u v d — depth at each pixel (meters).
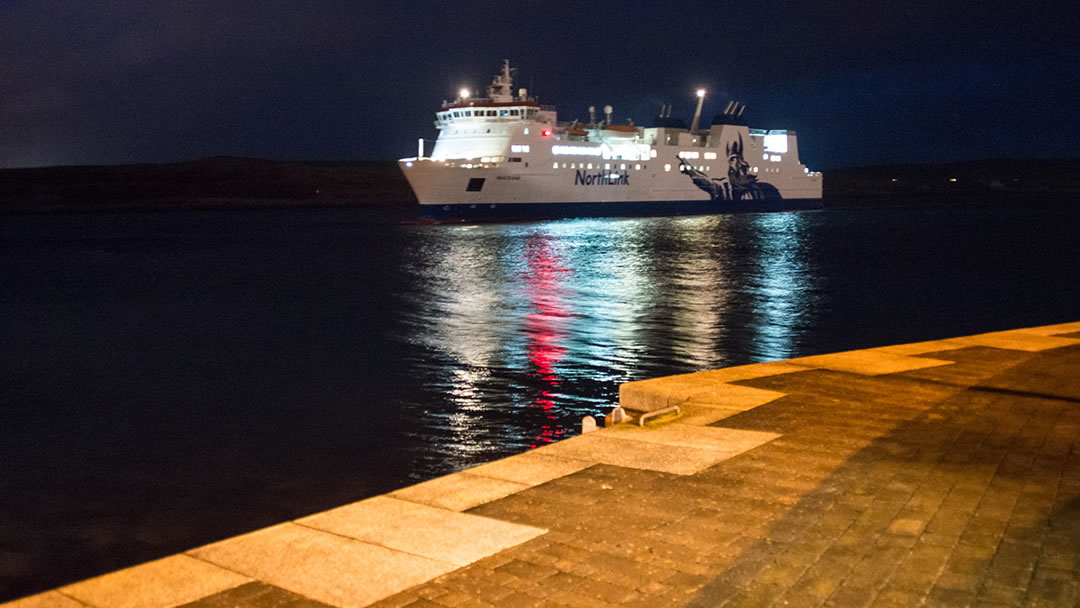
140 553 12.55
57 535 13.24
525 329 32.84
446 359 27.05
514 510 5.52
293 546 4.90
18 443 18.50
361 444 18.06
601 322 34.62
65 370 26.70
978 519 5.28
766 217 135.75
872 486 5.97
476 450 17.61
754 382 9.69
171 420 20.38
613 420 8.13
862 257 67.81
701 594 4.23
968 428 7.63
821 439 7.27
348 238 95.69
